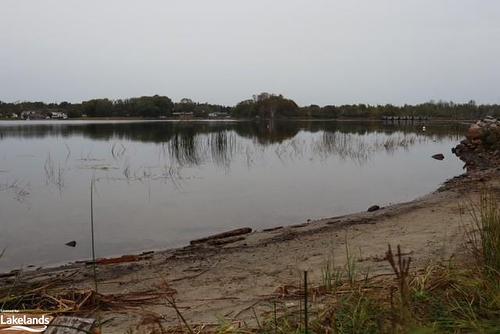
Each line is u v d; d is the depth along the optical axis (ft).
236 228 27.53
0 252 22.75
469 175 44.83
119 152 67.10
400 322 9.25
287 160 60.75
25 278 18.28
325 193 38.37
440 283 12.57
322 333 10.39
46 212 31.01
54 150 70.44
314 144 79.51
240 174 48.62
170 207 32.86
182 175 47.24
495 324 9.96
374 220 26.73
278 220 29.48
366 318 10.52
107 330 12.34
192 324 12.37
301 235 24.04
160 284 16.79
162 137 96.89
